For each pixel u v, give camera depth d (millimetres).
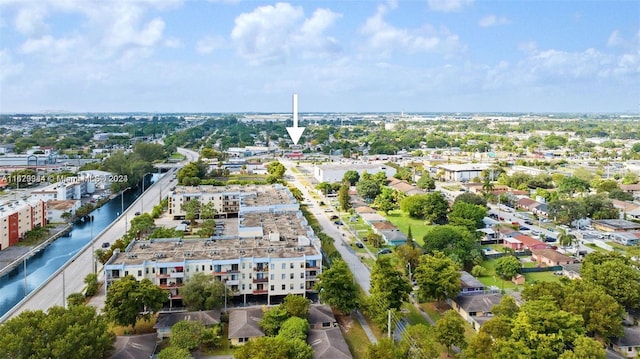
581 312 113750
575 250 191625
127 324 116062
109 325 122062
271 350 96625
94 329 97312
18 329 91562
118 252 143250
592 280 132375
